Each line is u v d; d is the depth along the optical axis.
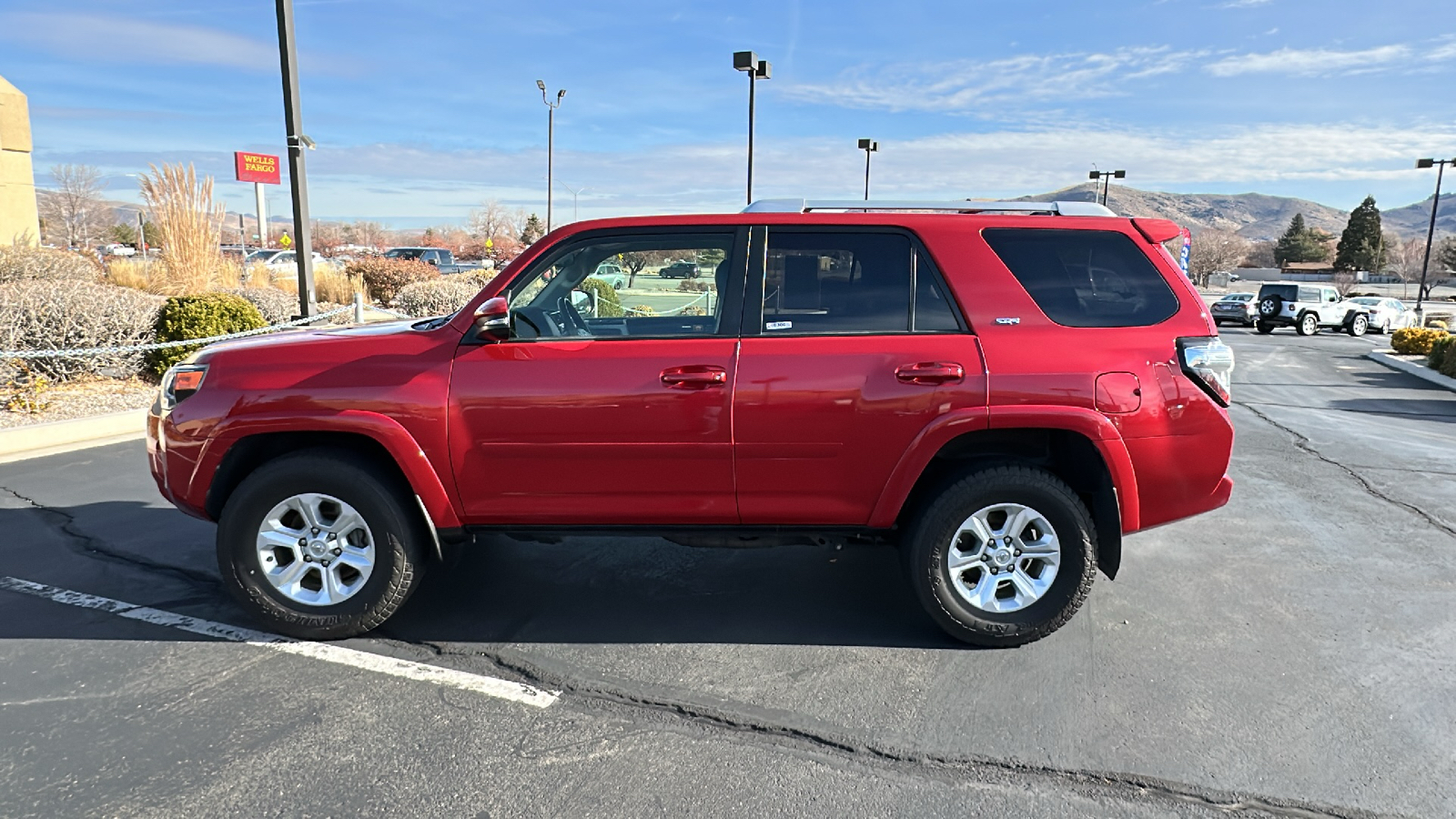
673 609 4.27
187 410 3.73
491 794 2.72
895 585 4.61
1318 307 32.66
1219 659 3.72
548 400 3.62
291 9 10.48
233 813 2.62
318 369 3.70
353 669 3.58
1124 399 3.61
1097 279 3.79
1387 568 4.93
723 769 2.88
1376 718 3.24
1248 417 10.95
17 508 5.83
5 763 2.86
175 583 4.50
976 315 3.69
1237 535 5.54
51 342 9.52
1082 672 3.59
